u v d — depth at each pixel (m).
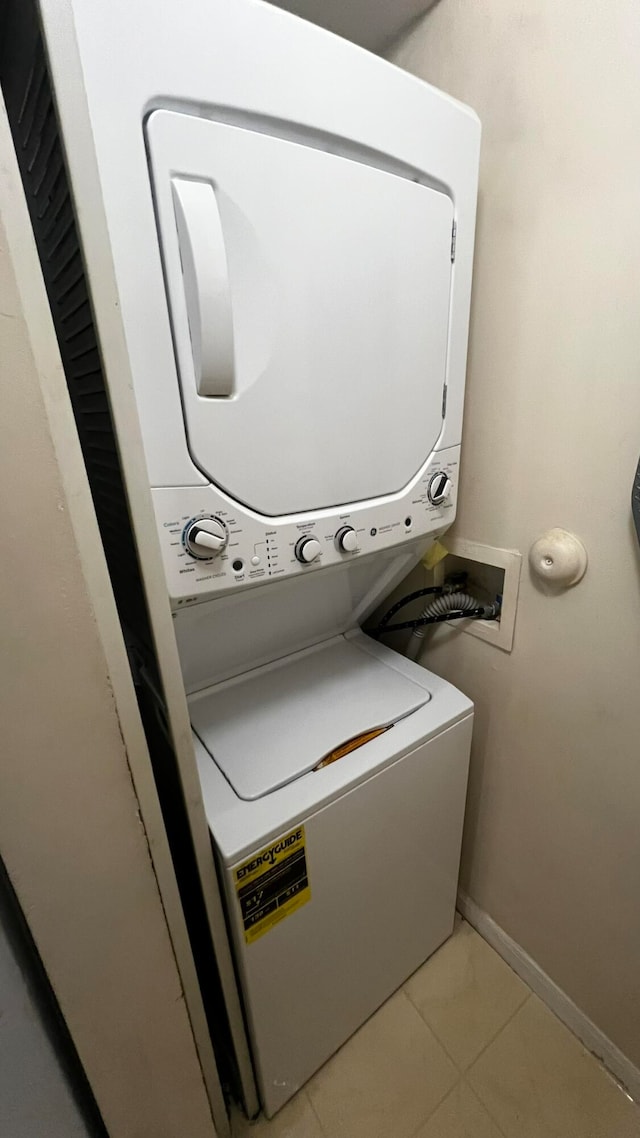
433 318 0.89
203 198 0.58
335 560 0.87
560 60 0.77
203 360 0.63
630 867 1.05
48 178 0.59
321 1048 1.18
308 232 0.69
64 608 0.51
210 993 1.13
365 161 0.73
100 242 0.50
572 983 1.26
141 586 0.67
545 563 0.98
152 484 0.65
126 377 0.55
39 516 0.48
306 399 0.75
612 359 0.83
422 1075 1.21
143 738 0.63
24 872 0.56
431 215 0.82
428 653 1.38
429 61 0.96
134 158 0.54
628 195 0.75
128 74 0.52
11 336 0.43
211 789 0.90
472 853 1.45
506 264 0.93
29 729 0.52
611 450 0.86
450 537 1.21
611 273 0.79
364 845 1.01
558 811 1.16
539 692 1.12
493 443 1.05
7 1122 0.61
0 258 0.41
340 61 0.65
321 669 1.22
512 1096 1.17
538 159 0.84
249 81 0.59
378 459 0.88
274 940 0.92
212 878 0.84
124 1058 0.74
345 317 0.76
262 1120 1.14
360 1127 1.13
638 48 0.69
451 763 1.14
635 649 0.92
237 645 1.11
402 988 1.37
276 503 0.77
